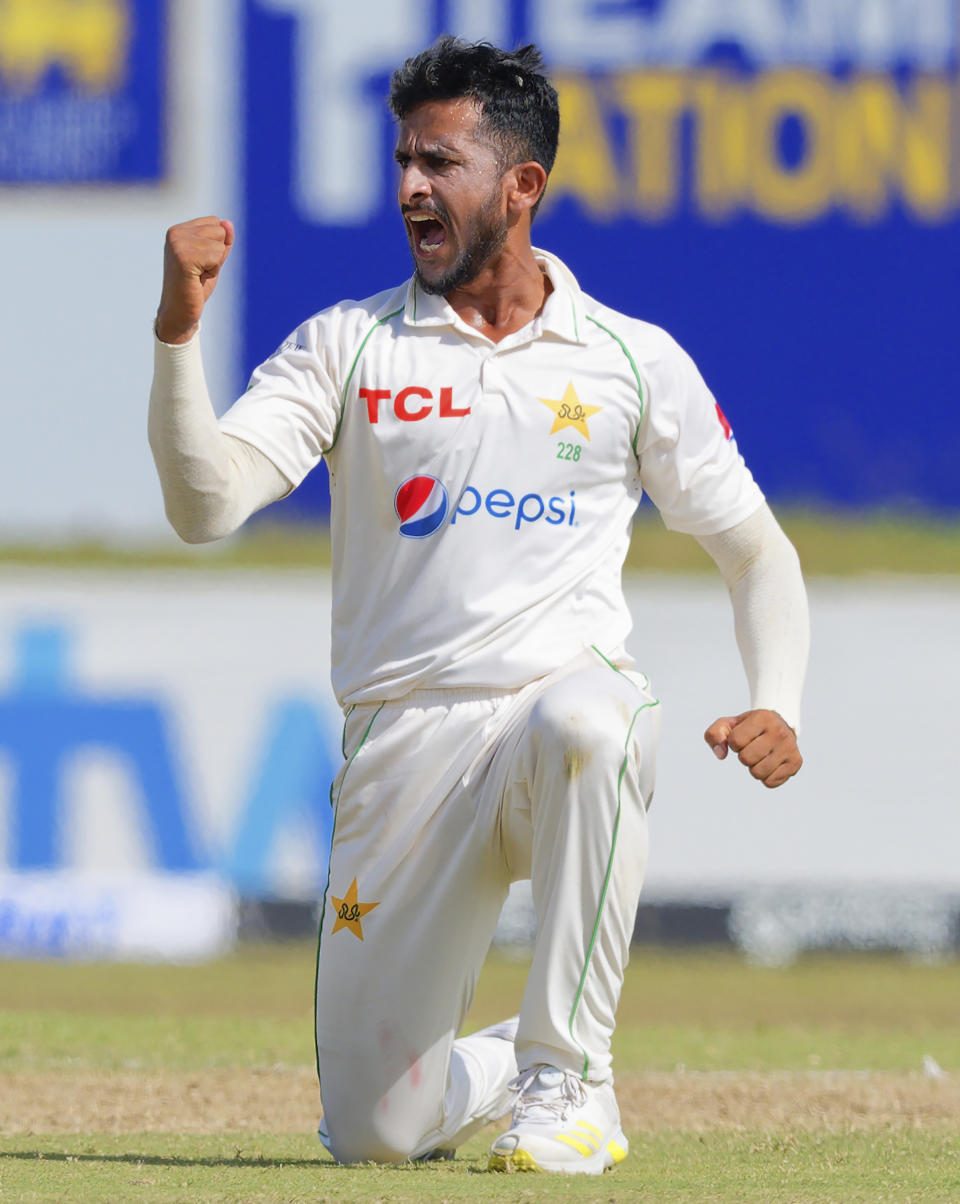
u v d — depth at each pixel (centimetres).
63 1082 1539
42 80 3741
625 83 3778
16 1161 1041
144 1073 1627
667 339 1136
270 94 3756
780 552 1147
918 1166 1075
